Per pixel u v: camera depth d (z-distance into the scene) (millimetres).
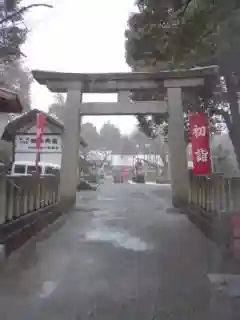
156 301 5445
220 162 23562
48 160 26281
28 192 10992
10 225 8883
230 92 9805
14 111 11297
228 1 7109
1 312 5012
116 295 5691
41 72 17750
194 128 14289
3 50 10602
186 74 17156
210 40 9242
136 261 7777
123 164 82750
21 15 9812
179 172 17688
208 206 11227
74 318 4812
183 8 8508
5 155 27297
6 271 7012
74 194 17750
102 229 11984
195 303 5383
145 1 8844
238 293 5789
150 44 10367
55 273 6863
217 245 9258
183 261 7770
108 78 17750
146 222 13562
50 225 12859
